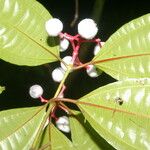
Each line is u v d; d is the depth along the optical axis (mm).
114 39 193
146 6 522
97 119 176
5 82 385
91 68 211
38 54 195
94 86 420
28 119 182
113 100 179
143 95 180
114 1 518
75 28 494
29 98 393
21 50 193
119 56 192
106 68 192
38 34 196
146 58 191
